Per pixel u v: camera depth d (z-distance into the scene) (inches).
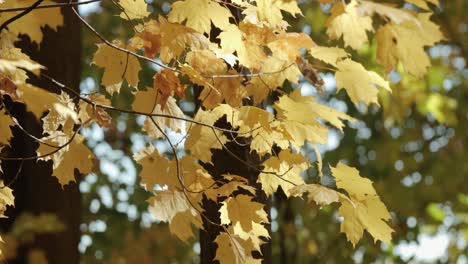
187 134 114.0
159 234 307.0
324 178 330.6
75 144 113.7
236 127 126.2
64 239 165.9
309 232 299.1
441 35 116.6
